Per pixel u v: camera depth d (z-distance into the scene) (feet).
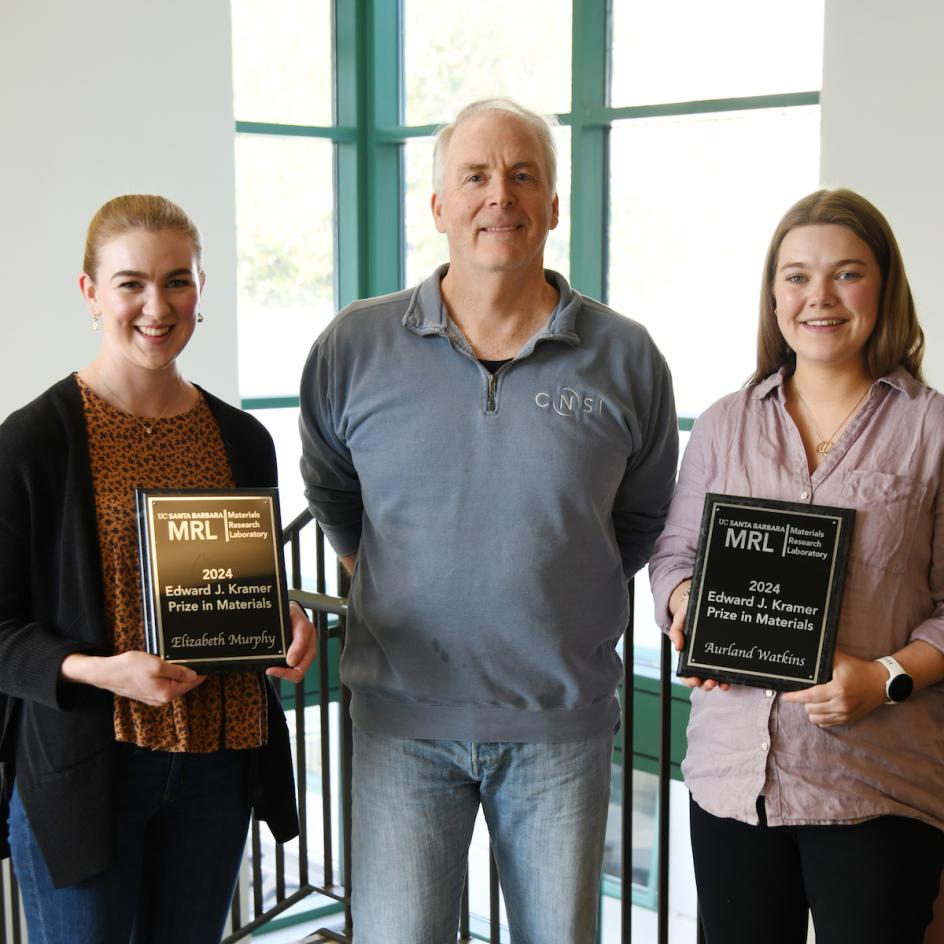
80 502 5.99
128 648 6.07
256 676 6.46
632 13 18.83
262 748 6.63
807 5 16.90
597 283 19.80
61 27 16.39
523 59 20.43
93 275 6.21
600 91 19.33
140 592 6.10
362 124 22.02
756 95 17.53
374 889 6.70
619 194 19.44
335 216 22.49
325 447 7.00
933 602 6.29
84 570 5.96
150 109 17.28
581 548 6.35
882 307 6.41
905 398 6.33
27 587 6.05
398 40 22.12
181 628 6.04
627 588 7.67
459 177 6.30
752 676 6.25
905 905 6.10
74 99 16.62
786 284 6.46
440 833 6.63
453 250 6.41
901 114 14.08
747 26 17.58
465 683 6.38
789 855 6.40
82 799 5.96
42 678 5.79
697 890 6.77
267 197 21.54
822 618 6.16
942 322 14.03
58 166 16.60
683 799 17.90
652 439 6.83
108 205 6.20
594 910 6.75
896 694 6.01
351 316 6.67
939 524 6.21
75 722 5.96
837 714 6.04
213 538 6.13
